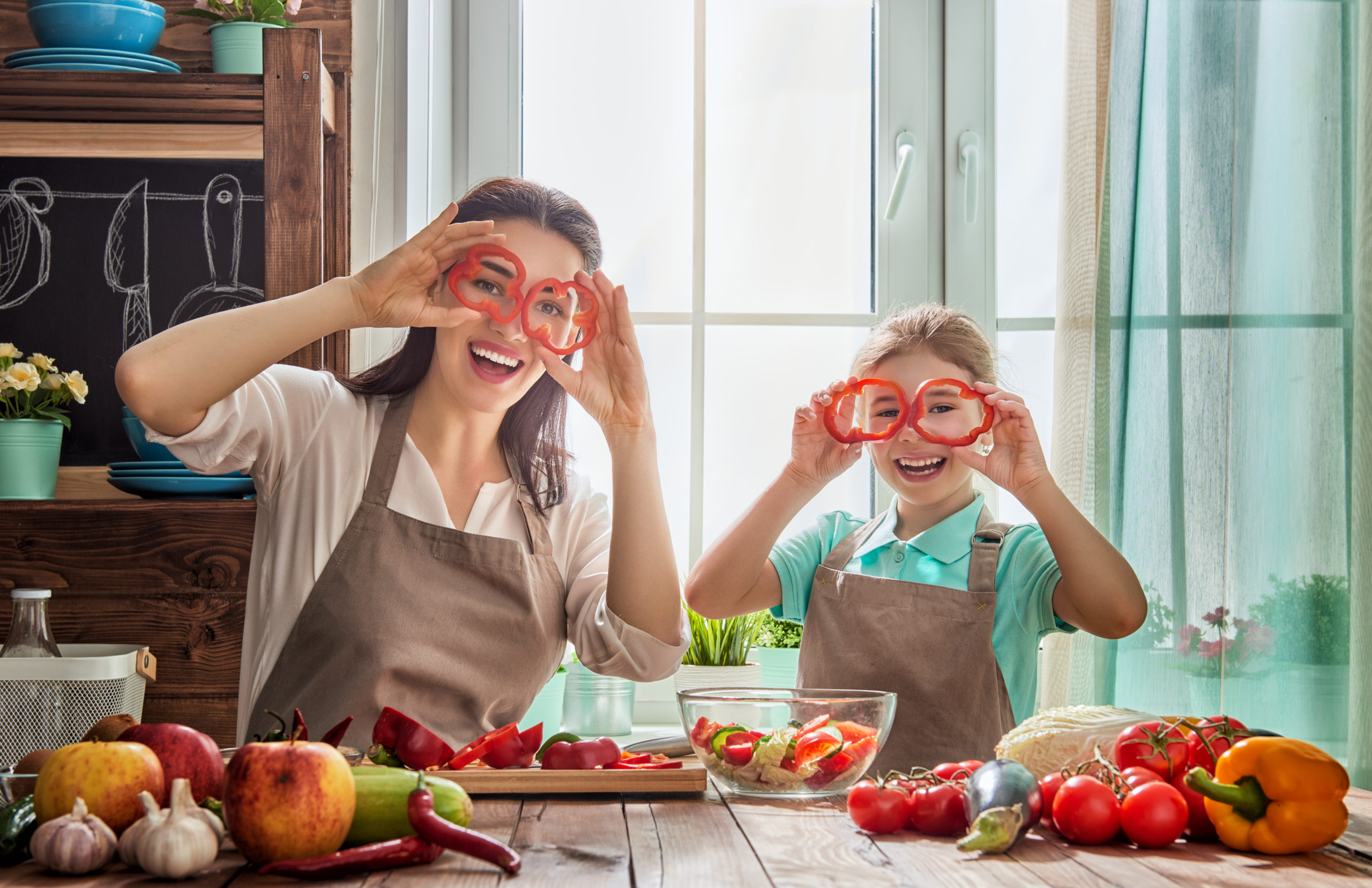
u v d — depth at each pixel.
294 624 1.22
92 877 0.67
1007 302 1.90
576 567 1.34
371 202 1.72
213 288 1.61
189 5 1.69
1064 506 1.32
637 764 0.99
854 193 1.92
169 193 1.62
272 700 1.21
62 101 1.55
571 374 1.20
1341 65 1.58
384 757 0.95
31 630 1.37
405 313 1.16
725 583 1.47
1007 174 1.91
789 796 0.92
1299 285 1.57
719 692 1.03
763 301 1.91
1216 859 0.75
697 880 0.67
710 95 1.91
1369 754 1.46
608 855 0.73
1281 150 1.59
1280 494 1.55
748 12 1.92
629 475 1.22
